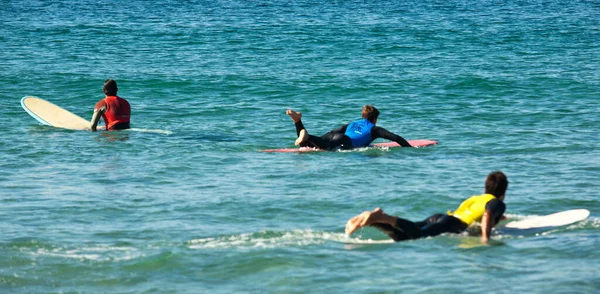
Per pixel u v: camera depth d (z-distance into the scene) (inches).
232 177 1775.3
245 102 2893.7
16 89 3088.1
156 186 1688.0
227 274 1123.9
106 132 2330.2
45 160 1942.7
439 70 3582.7
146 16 5885.8
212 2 7145.7
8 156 1982.0
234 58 3959.2
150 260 1180.5
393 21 5565.9
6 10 6294.3
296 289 1061.8
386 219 1240.2
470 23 5467.5
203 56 4015.8
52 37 4653.1
